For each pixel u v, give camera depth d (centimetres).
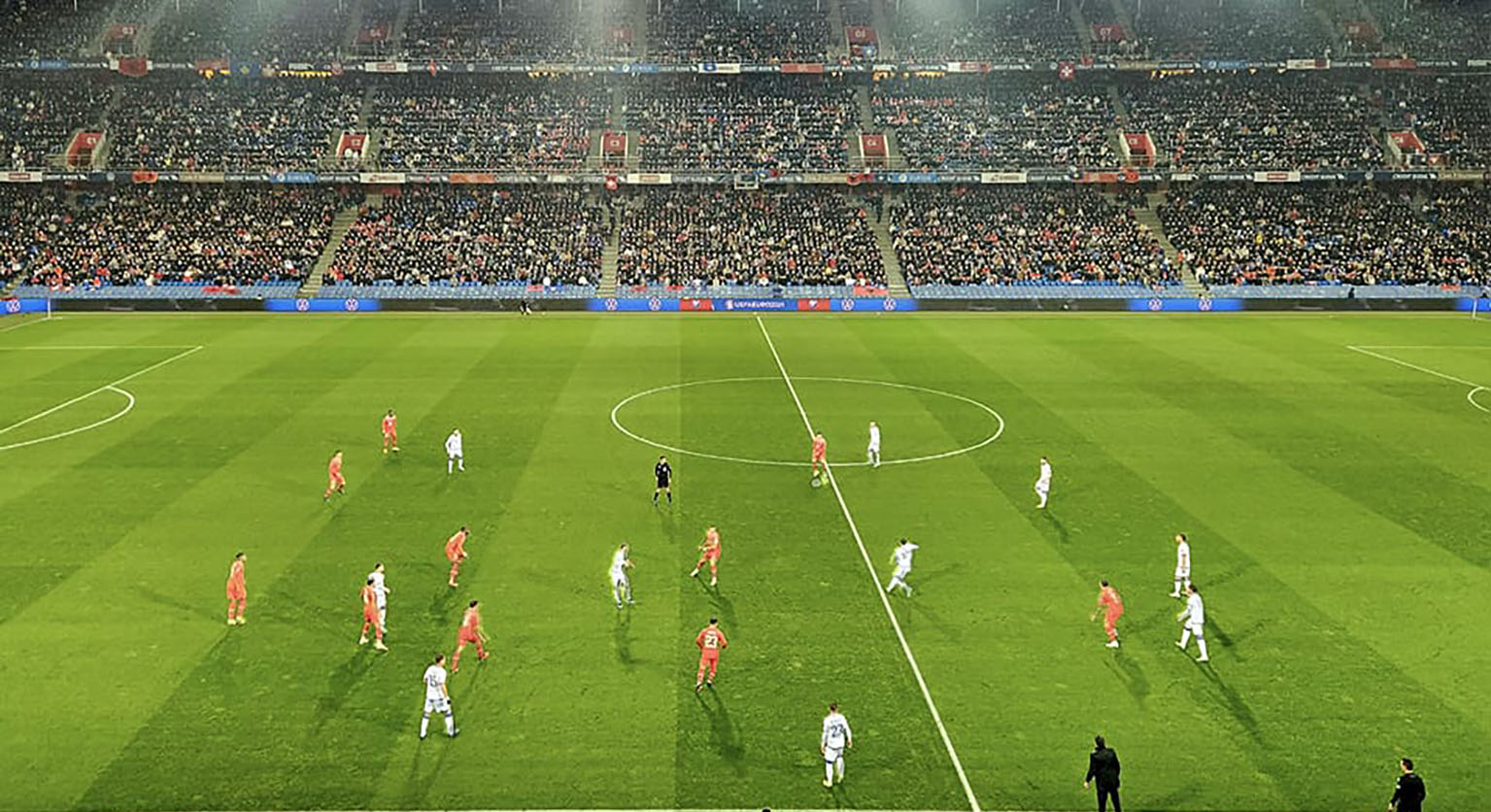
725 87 9288
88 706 1852
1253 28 9319
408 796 1602
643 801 1599
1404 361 5375
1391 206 8419
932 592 2400
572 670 2009
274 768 1669
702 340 6091
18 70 8238
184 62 8219
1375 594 2378
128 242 7700
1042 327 6644
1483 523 2866
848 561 2586
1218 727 1819
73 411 4094
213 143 8269
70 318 6775
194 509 2925
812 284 7594
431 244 7856
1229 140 8562
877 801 1606
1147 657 2080
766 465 3428
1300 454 3578
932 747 1755
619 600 2319
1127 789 1641
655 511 2962
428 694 1755
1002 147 8569
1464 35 9094
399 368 5072
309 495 3062
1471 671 2014
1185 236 8156
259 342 5847
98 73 8781
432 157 8288
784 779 1661
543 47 8975
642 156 8450
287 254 7656
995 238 8131
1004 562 2578
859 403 4366
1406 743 1767
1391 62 8488
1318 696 1922
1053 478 3294
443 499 3042
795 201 8619
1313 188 8700
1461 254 7800
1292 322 6838
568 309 7388
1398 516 2922
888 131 8838
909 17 9625
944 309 7456
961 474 3338
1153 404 4353
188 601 2305
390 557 2586
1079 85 9288
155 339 5922
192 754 1706
